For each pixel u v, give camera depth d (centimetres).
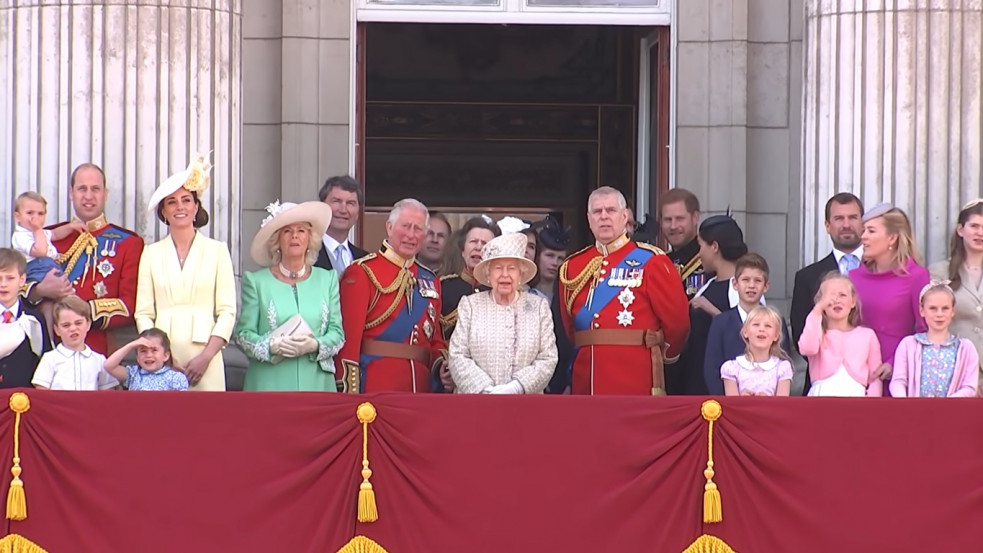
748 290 4272
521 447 3903
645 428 3906
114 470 3875
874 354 4156
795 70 5294
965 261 4266
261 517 3881
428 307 4356
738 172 5269
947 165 4772
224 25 4844
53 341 4200
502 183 7044
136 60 4753
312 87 5250
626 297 4256
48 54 4766
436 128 7012
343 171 5247
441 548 3891
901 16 4781
